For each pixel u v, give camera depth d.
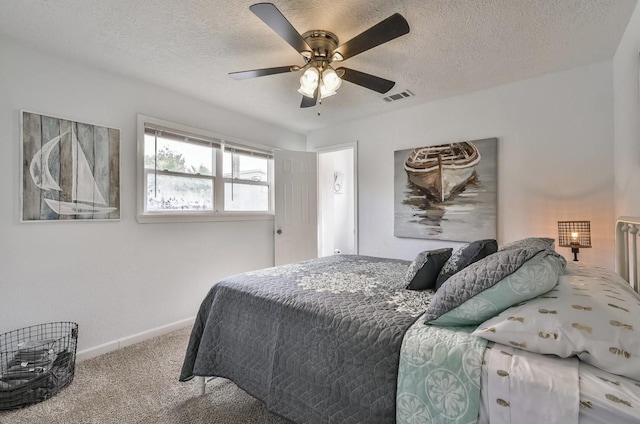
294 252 3.88
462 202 2.88
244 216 3.43
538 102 2.51
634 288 1.45
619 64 2.02
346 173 5.33
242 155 3.48
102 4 1.61
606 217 2.23
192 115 2.96
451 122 2.97
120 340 2.44
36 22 1.77
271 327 1.50
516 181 2.61
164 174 2.79
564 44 2.01
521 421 0.81
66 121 2.18
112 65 2.30
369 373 1.13
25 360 1.79
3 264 1.93
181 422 1.57
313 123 3.82
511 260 1.06
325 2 1.60
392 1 1.59
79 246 2.25
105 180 2.37
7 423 1.55
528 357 0.89
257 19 1.75
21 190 1.99
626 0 1.59
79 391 1.83
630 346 0.79
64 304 2.17
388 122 3.43
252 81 2.59
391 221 3.41
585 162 2.31
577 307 0.93
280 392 1.39
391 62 2.26
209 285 3.09
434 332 1.09
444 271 1.56
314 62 1.84
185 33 1.89
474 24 1.79
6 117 1.93
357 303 1.42
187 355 1.82
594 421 0.72
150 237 2.65
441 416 0.94
